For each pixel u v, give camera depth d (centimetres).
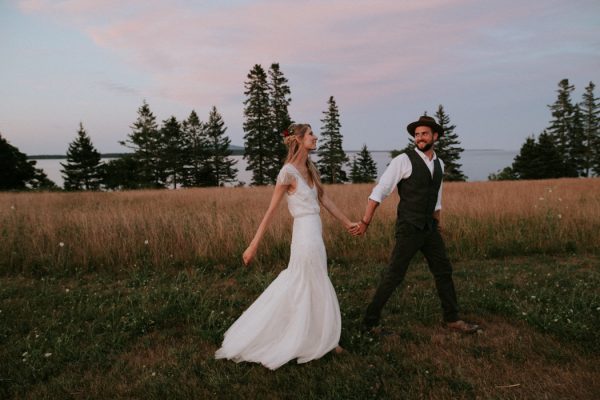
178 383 254
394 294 434
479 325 342
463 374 261
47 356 289
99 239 603
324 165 5262
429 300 405
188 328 348
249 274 530
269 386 250
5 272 552
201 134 5412
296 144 306
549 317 332
